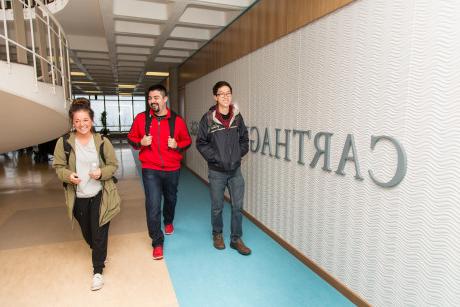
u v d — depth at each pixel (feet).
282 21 9.62
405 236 5.84
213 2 11.90
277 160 10.53
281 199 10.39
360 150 6.79
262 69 11.25
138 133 9.96
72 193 7.97
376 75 6.25
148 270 8.86
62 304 7.30
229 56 14.76
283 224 10.35
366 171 6.66
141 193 17.83
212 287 8.02
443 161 5.07
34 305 7.27
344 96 7.18
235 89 14.07
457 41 4.75
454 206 4.95
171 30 16.05
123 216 13.66
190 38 17.49
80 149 7.90
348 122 7.10
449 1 4.82
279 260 9.43
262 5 11.00
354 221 7.12
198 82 21.24
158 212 9.70
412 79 5.51
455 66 4.80
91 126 7.93
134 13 13.91
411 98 5.55
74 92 61.11
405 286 5.92
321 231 8.37
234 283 8.19
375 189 6.47
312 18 8.07
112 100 75.66
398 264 6.03
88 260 9.53
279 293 7.73
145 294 7.70
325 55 7.76
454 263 5.01
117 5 13.64
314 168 8.50
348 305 7.23
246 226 12.29
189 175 23.44
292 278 8.41
